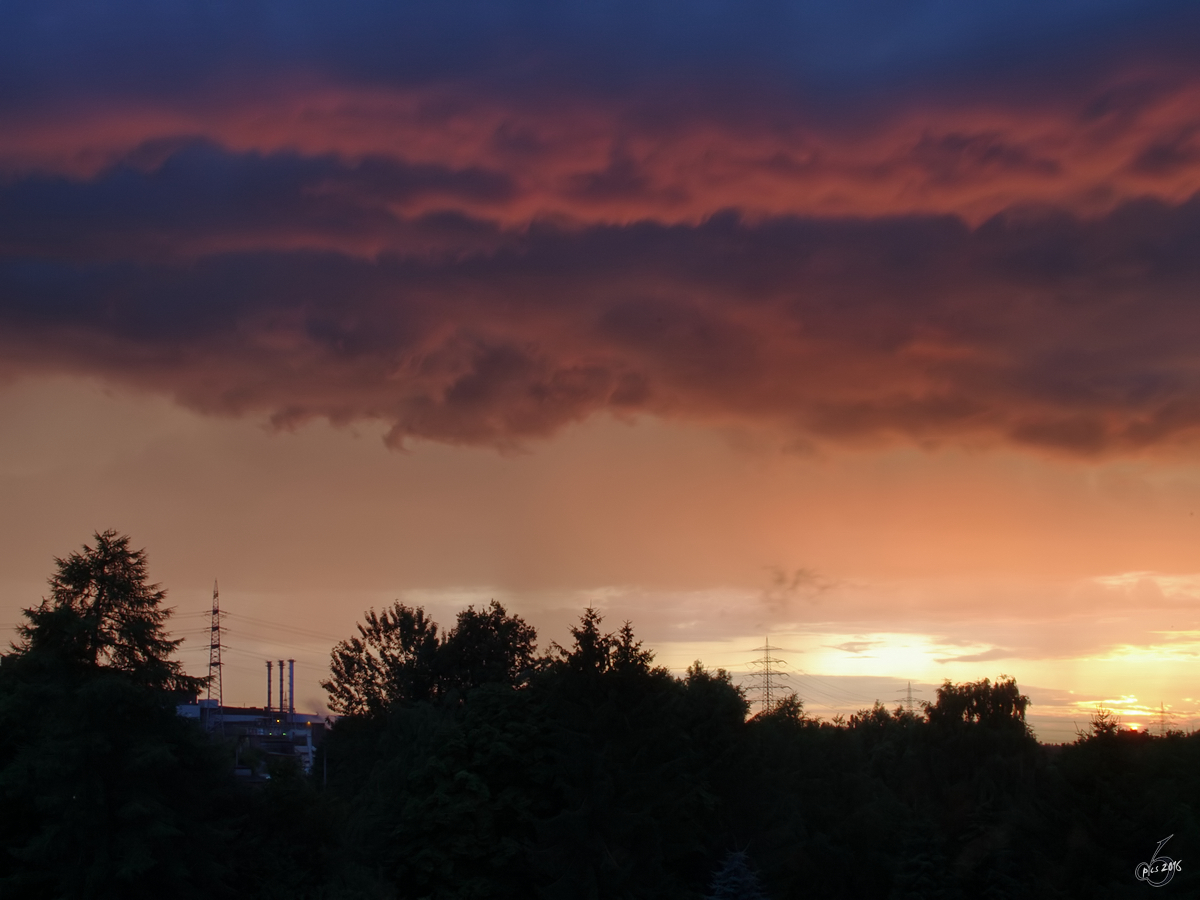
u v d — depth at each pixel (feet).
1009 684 350.84
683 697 234.79
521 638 342.23
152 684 161.68
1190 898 197.77
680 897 186.70
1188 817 221.25
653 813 195.62
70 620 155.84
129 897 151.23
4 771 150.00
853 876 242.99
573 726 199.21
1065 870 209.26
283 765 188.65
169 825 150.51
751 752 234.99
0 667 162.09
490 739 198.80
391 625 363.35
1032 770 306.35
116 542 167.22
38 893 148.87
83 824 147.23
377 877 196.24
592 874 178.91
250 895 171.42
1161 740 289.94
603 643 207.31
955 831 270.05
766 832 225.15
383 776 235.81
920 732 342.03
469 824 186.91
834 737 320.91
